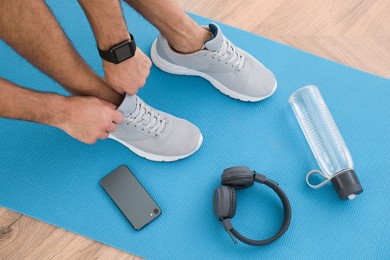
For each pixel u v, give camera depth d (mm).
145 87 1439
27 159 1348
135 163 1345
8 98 1020
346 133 1378
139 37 1518
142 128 1250
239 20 1553
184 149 1308
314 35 1529
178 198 1303
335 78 1458
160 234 1258
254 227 1266
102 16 949
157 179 1326
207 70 1374
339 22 1544
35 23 911
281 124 1392
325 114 1362
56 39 963
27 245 1251
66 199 1299
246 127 1391
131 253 1240
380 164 1340
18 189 1310
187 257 1234
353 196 1236
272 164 1342
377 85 1447
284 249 1241
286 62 1483
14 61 1459
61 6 1540
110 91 1184
